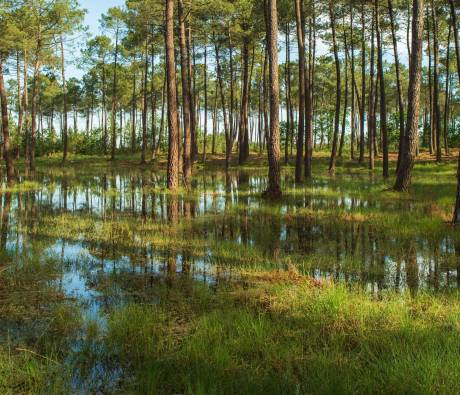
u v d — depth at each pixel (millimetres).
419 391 3201
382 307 4898
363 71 29531
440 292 5562
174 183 17922
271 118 14328
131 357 3996
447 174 21953
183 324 4668
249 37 27797
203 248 8141
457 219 9484
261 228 9961
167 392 3414
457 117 59125
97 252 7977
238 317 4656
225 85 48531
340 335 4234
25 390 3447
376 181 19984
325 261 7137
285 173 26500
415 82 14750
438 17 27688
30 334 4500
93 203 14695
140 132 55875
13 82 51719
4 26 21578
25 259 7281
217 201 14562
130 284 6102
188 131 20047
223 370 3617
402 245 8195
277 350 3967
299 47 19609
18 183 21422
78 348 4176
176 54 34406
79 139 49438
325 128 52188
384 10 24656
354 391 3264
